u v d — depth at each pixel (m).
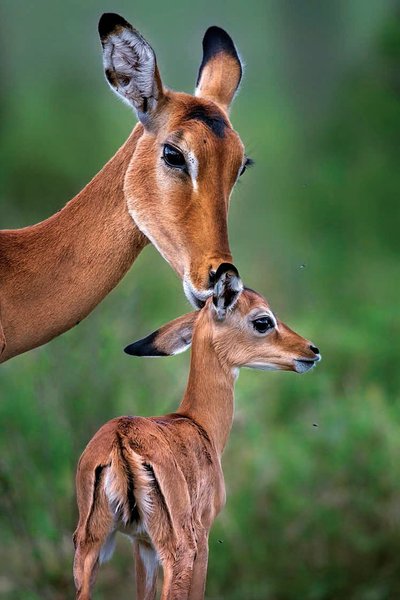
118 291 15.49
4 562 13.16
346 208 22.03
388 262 21.28
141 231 9.51
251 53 41.84
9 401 13.39
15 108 32.47
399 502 13.27
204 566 9.62
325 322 17.58
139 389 13.59
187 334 10.31
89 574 8.93
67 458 13.06
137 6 44.59
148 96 9.51
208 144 9.39
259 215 23.62
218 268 9.13
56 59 41.56
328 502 13.21
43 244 9.36
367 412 14.27
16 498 12.78
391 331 16.80
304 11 38.56
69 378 13.21
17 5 43.69
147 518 8.99
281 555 13.09
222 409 10.17
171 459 9.13
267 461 13.55
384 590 12.73
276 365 10.35
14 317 9.21
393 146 22.89
